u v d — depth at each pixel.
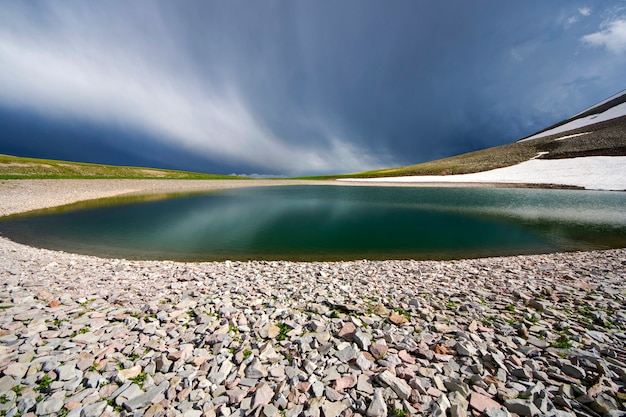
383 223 27.55
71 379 4.95
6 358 5.45
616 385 4.71
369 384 4.86
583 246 18.30
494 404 4.35
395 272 12.25
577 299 8.50
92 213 32.22
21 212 32.16
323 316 7.62
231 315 7.54
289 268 13.03
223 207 38.72
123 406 4.38
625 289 9.52
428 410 4.28
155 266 13.33
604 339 6.24
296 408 4.37
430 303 8.49
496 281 10.65
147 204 40.91
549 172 65.44
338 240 20.61
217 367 5.38
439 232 23.27
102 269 12.39
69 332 6.52
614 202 37.06
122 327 6.83
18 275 10.87
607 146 72.12
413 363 5.45
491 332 6.64
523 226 25.16
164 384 4.87
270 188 71.69
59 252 16.73
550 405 4.29
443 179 81.38
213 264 13.92
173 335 6.50
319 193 58.81
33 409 4.30
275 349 6.04
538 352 5.71
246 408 4.41
